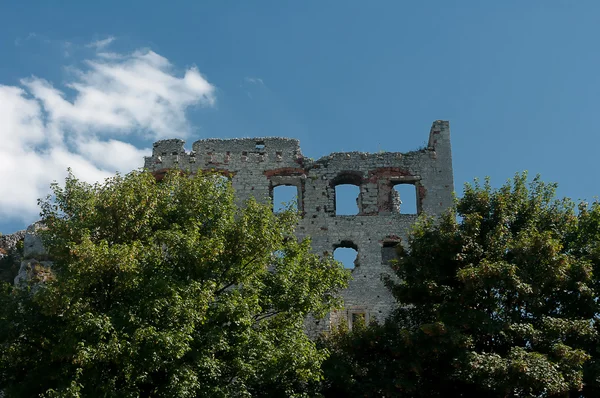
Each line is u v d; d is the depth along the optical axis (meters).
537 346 37.09
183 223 38.97
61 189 39.09
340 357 42.44
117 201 37.25
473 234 40.41
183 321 33.72
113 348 31.89
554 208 43.34
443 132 60.16
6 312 36.59
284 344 36.50
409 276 42.03
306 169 59.44
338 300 42.47
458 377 36.75
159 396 33.88
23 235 64.00
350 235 56.91
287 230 41.62
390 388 39.03
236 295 36.38
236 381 36.34
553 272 37.97
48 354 36.47
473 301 38.94
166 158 60.41
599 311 38.75
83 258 34.06
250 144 60.50
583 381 36.44
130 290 35.28
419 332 37.88
